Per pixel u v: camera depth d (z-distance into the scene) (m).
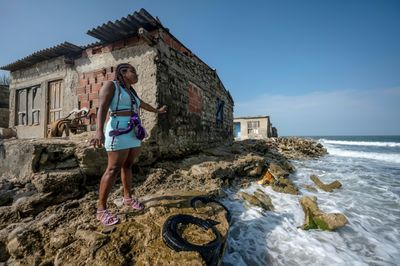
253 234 3.44
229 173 5.41
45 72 6.92
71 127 5.43
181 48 6.49
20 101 7.74
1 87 11.62
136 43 5.34
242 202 4.36
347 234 3.82
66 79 6.35
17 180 3.24
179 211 2.85
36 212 2.79
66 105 6.29
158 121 5.07
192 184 4.34
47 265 1.94
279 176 6.39
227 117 12.03
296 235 3.60
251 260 2.88
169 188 3.97
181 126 6.27
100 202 2.38
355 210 4.98
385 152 19.44
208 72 8.74
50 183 3.00
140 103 2.75
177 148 5.98
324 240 3.55
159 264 1.88
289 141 16.56
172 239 2.11
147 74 5.15
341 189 6.62
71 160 3.49
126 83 2.56
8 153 3.56
